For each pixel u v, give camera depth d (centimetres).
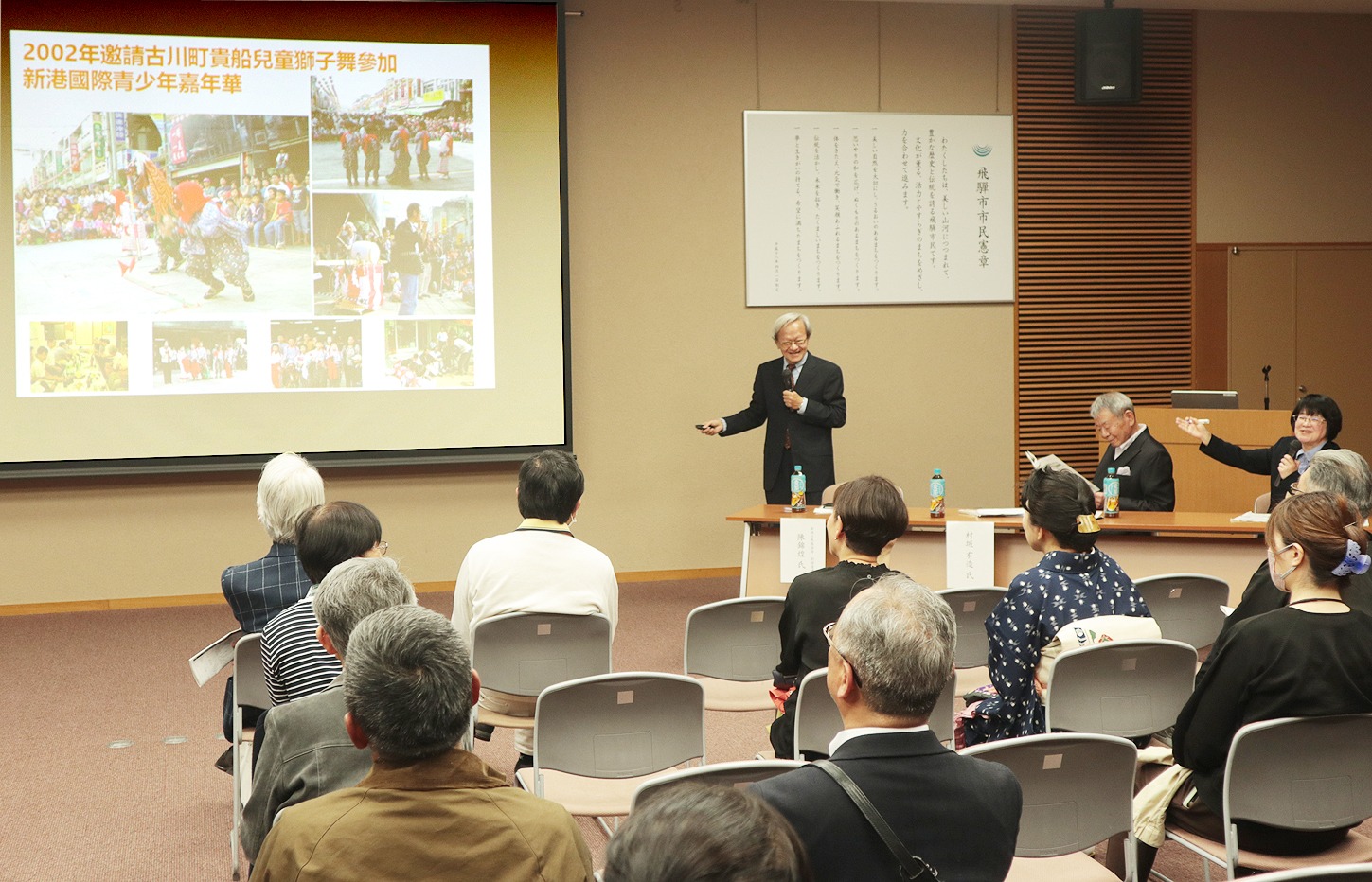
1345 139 863
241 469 712
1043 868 250
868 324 809
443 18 722
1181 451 706
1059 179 826
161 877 344
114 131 688
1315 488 357
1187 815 267
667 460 793
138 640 637
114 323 695
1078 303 834
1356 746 248
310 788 193
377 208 721
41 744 467
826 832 160
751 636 378
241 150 704
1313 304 865
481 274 736
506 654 339
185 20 693
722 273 793
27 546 702
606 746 290
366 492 743
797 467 600
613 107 774
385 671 158
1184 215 845
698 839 92
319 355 720
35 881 341
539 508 364
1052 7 818
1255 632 250
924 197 809
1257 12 848
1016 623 298
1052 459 320
